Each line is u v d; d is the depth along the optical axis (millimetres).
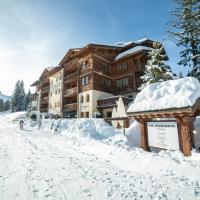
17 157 7586
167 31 14805
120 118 13211
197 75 14992
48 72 43250
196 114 7438
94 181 4988
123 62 29953
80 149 9734
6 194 4145
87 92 28719
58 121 21297
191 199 4020
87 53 30188
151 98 8273
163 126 7582
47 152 8758
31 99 54938
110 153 8383
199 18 13594
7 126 28906
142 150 8016
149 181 5012
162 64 20359
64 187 4574
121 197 4070
